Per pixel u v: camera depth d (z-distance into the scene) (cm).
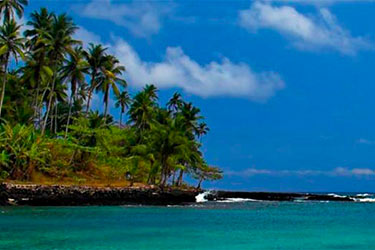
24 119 6619
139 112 8675
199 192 8531
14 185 5450
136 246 2669
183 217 4712
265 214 5497
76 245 2647
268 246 2767
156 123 7462
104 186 6512
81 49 7194
